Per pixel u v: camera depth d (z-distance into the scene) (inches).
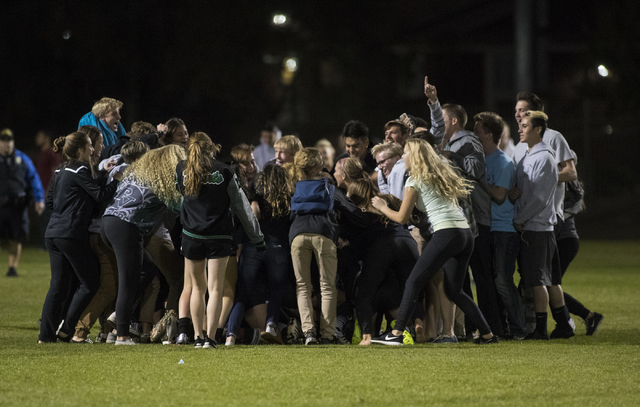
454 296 1095.0
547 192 1157.7
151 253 1109.1
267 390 784.9
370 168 1309.1
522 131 1195.9
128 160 1098.1
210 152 1010.7
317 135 4820.4
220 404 731.4
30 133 4180.6
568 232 1283.2
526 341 1150.3
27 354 976.3
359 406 727.7
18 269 2155.5
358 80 4938.5
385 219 1111.6
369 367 900.0
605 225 3745.1
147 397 755.4
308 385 807.1
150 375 849.5
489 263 1173.1
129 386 799.1
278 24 4544.8
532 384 819.4
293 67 4808.1
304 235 1098.1
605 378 850.8
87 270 1090.7
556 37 5270.7
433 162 1060.5
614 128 4207.7
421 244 1182.9
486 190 1155.9
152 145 1183.6
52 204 1131.9
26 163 1999.3
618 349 1053.2
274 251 1127.0
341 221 1146.0
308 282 1110.4
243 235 1133.1
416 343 1128.8
